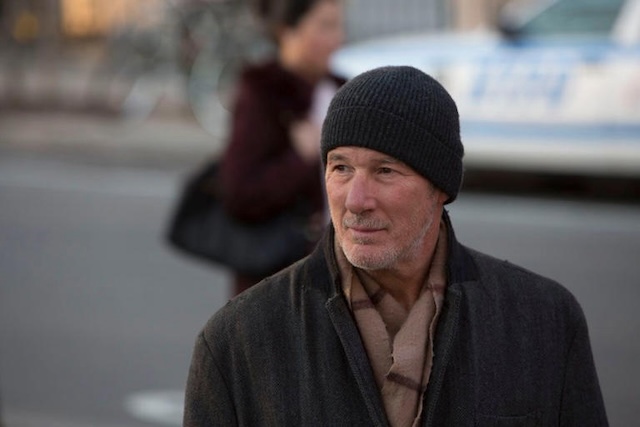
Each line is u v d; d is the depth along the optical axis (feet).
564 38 46.14
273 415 9.62
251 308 9.87
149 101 66.90
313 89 16.85
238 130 16.60
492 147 46.52
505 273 10.09
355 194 9.39
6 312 32.60
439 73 47.52
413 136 9.32
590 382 10.11
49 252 39.29
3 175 53.36
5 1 79.25
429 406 9.49
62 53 81.25
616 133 44.70
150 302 33.45
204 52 64.34
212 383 9.87
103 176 53.47
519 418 9.68
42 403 25.91
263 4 17.02
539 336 9.89
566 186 48.80
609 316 31.19
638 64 44.47
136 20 69.77
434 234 9.87
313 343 9.66
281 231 16.66
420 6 70.59
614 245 38.81
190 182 17.31
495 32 48.55
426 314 9.73
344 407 9.50
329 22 16.66
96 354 28.94
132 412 25.43
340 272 9.75
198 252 17.06
